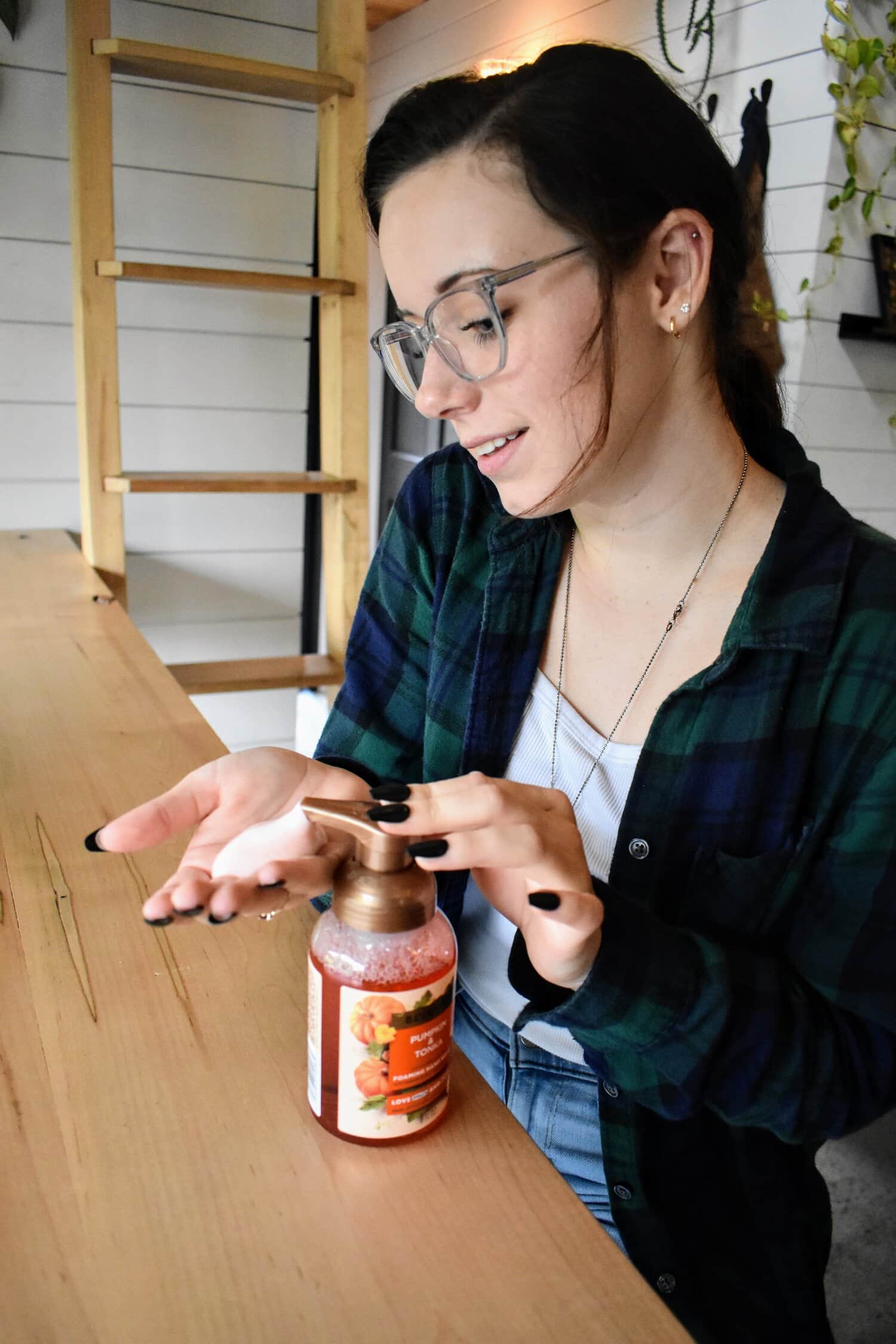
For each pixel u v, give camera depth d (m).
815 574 0.81
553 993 0.76
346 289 2.11
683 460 0.83
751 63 2.39
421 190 0.70
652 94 0.74
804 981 0.75
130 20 2.08
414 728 1.10
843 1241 1.59
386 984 0.56
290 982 0.75
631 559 0.89
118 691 1.38
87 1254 0.51
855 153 2.24
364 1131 0.59
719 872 0.80
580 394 0.73
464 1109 0.64
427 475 1.08
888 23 2.21
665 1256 0.81
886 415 2.57
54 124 2.08
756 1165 0.84
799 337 2.35
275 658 2.33
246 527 2.49
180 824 0.68
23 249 2.13
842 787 0.79
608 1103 0.83
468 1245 0.53
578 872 0.58
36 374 2.22
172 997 0.72
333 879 0.59
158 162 2.17
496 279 0.69
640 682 0.88
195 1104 0.62
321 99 2.09
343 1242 0.53
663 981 0.66
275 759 0.70
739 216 0.81
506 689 0.94
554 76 0.70
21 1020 0.69
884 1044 0.72
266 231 2.31
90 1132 0.59
